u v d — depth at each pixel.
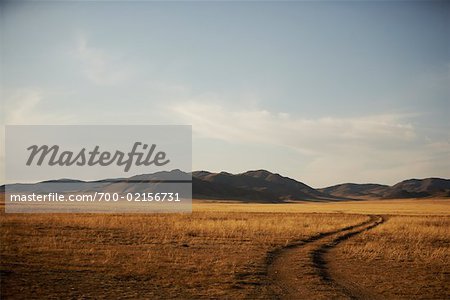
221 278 18.41
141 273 18.92
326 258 24.38
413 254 25.62
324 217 59.72
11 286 16.12
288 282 18.09
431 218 56.84
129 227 36.47
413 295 16.83
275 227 38.16
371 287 17.88
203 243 28.17
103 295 15.52
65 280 17.42
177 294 15.98
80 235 30.53
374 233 37.03
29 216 45.84
